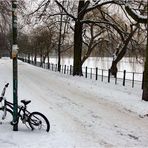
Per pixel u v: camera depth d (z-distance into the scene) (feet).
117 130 32.50
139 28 86.53
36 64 207.51
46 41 170.81
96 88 64.08
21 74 89.81
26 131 29.55
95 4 90.84
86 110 41.39
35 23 92.94
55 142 26.99
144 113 41.09
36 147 25.44
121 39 103.55
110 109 42.91
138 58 110.63
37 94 52.21
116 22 105.60
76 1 95.55
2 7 93.71
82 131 31.22
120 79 93.09
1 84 60.29
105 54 132.36
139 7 71.97
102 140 28.73
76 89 61.46
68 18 103.60
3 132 28.84
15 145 25.70
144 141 29.27
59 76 90.17
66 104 44.78
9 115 34.58
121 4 81.20
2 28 102.99
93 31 130.00
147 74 50.39
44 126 30.07
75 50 97.60
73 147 26.09
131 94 58.18
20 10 90.27
